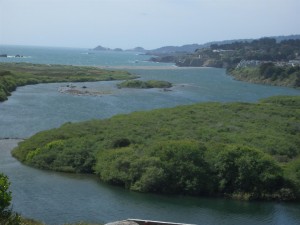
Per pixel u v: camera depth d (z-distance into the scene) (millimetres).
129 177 52156
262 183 51062
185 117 83625
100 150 60562
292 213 46625
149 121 78375
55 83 154000
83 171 57781
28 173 55656
